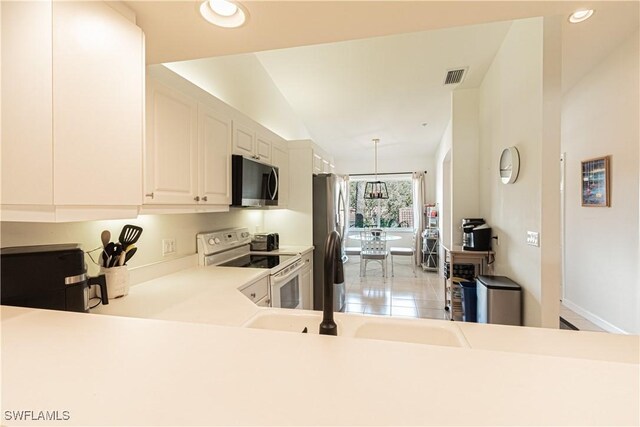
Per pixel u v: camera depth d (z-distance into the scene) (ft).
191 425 1.50
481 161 11.73
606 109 9.34
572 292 11.30
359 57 10.00
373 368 2.02
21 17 2.86
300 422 1.51
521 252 7.66
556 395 1.73
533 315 6.92
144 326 2.76
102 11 3.21
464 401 1.68
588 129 10.25
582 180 10.57
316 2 3.38
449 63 10.22
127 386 1.82
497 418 1.54
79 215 3.06
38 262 3.61
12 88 2.90
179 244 7.24
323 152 13.73
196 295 5.18
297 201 11.64
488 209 10.91
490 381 1.88
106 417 1.56
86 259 5.02
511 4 3.44
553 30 6.23
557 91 6.27
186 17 3.65
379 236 19.20
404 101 13.30
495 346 3.07
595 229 10.01
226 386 1.82
